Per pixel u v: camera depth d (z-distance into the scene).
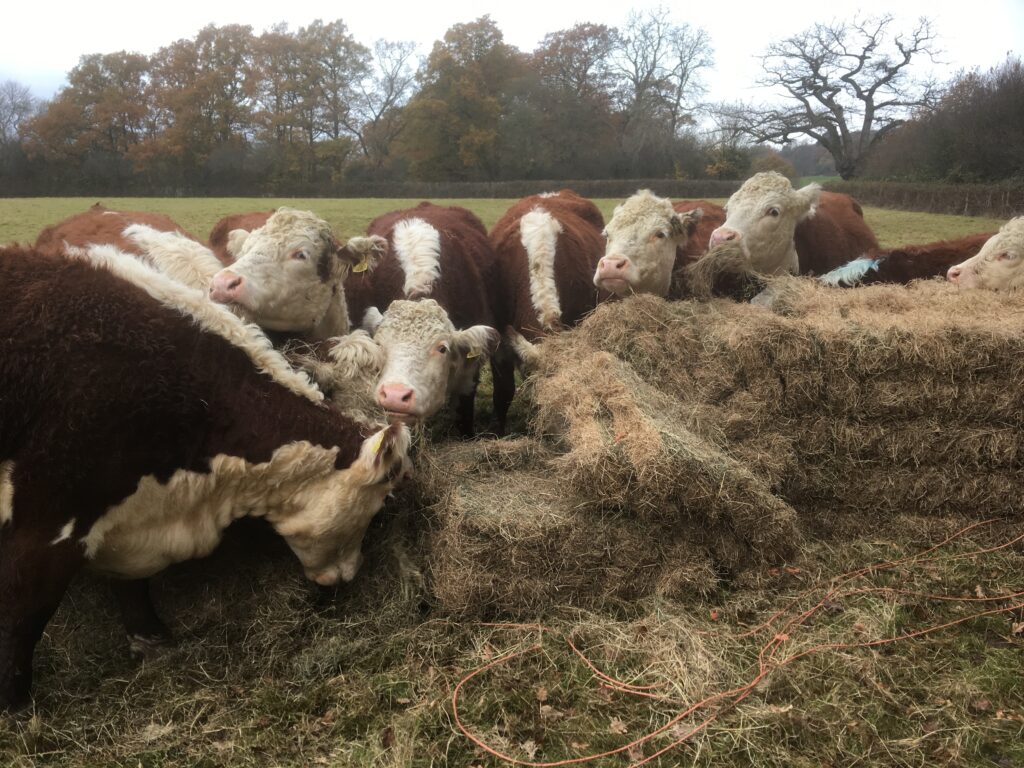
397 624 1.98
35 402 1.59
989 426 2.40
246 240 2.62
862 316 2.55
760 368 2.43
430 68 30.25
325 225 2.67
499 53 30.02
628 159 30.53
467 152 30.03
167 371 1.71
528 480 2.25
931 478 2.45
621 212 3.04
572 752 1.60
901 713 1.69
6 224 11.70
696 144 30.80
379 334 2.54
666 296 3.17
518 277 3.30
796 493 2.45
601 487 2.01
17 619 1.65
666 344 2.54
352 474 1.88
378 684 1.78
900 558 2.30
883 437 2.43
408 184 29.20
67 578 1.68
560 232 3.37
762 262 3.29
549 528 1.99
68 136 31.38
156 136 32.12
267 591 2.03
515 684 1.78
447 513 2.05
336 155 31.88
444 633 1.95
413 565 2.07
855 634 1.93
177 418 1.71
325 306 2.70
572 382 2.39
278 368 1.88
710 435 2.33
